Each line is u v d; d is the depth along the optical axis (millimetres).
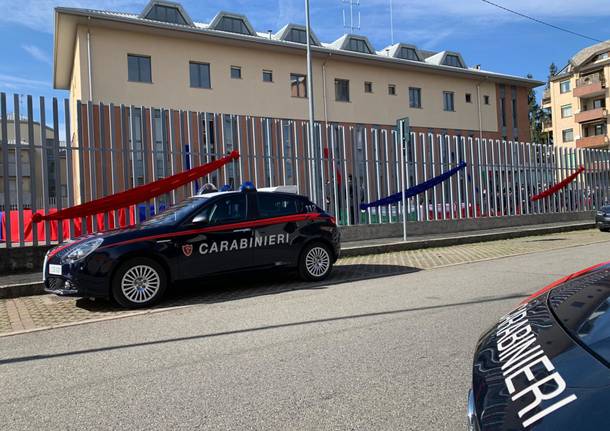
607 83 54688
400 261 11094
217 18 31953
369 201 15148
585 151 21547
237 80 30906
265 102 31781
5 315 6887
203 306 7004
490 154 18297
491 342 2184
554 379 1649
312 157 14047
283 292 7859
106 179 10875
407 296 7141
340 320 5855
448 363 4250
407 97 37875
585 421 1409
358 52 36750
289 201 8547
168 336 5453
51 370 4457
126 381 4090
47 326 6180
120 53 27234
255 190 8219
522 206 19266
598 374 1597
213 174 12281
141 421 3332
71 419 3400
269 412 3400
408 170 16047
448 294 7176
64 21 25656
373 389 3738
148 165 11453
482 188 18000
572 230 18062
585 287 2477
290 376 4066
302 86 33438
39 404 3678
